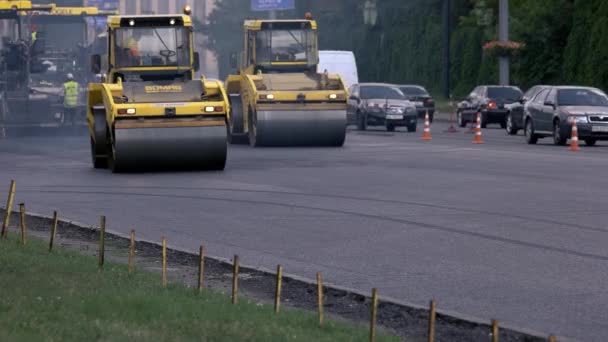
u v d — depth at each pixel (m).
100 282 29.39
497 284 32.59
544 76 169.62
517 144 101.88
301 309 28.77
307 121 94.19
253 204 52.56
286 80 96.69
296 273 34.84
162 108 69.50
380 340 23.45
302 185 61.19
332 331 24.25
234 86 104.00
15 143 100.88
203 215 48.78
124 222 46.72
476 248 39.19
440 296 30.92
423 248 39.34
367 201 53.31
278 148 94.38
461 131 132.25
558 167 72.81
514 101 142.25
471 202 52.62
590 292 31.27
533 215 47.66
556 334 26.12
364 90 131.88
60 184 63.19
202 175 68.12
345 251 38.91
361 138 111.38
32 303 25.47
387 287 32.38
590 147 97.56
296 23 103.81
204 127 69.88
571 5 166.00
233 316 25.03
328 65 156.12
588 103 101.44
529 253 38.00
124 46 80.44
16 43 108.88
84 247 39.69
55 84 110.12
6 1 109.00
